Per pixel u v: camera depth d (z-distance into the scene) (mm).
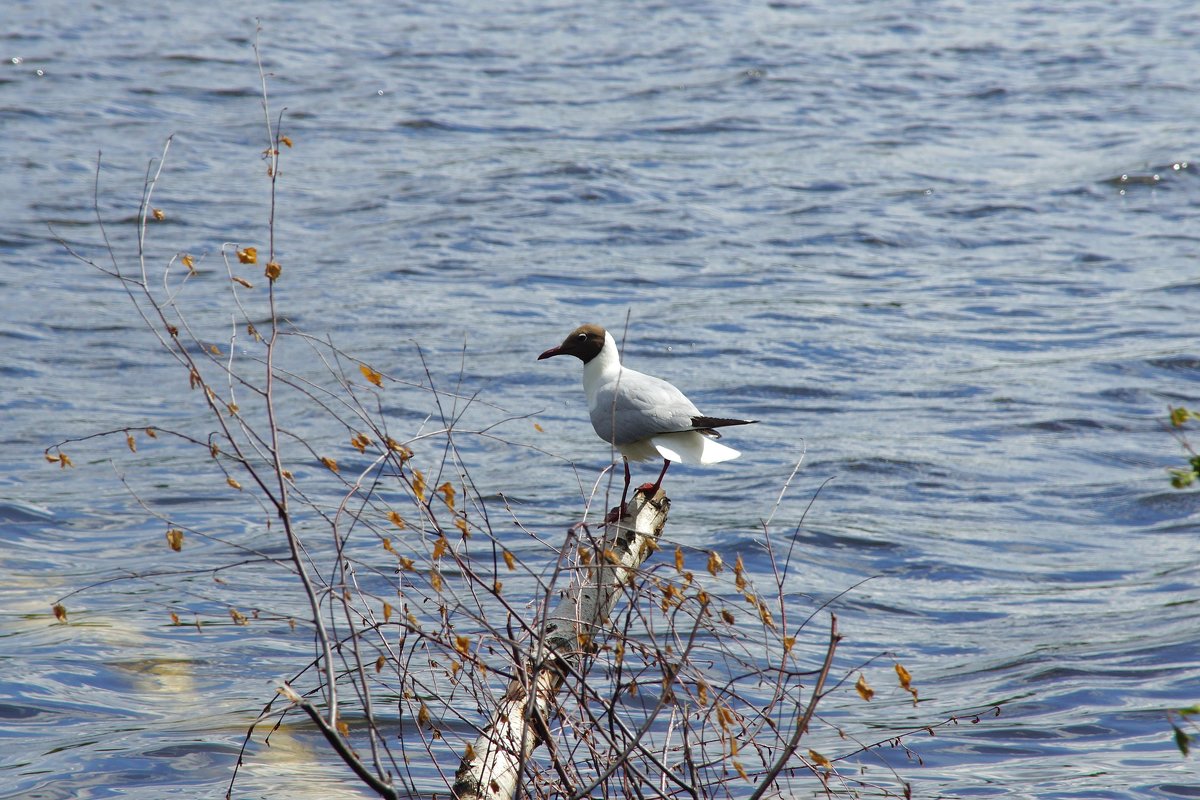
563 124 33500
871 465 14234
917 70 40094
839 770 7754
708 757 7594
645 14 48531
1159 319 19906
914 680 9359
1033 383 17094
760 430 15633
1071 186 28047
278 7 48375
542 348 18594
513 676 5992
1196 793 7531
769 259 23406
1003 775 7789
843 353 18516
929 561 11703
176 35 42781
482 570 10844
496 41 44031
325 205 26625
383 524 12172
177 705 8641
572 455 14625
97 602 10438
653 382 8961
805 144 31844
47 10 45688
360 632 6117
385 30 45281
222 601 10422
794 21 47500
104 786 7496
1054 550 12055
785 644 6133
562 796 6152
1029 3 52094
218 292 21250
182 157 29922
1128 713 8680
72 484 13438
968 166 29859
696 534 12336
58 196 26281
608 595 6285
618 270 22672
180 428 15430
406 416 15867
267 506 12844
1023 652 9781
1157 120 33625
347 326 19578
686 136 32469
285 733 8133
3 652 9352
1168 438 15070
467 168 29328
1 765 7754
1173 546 12055
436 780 7480
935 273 22688
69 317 19672
